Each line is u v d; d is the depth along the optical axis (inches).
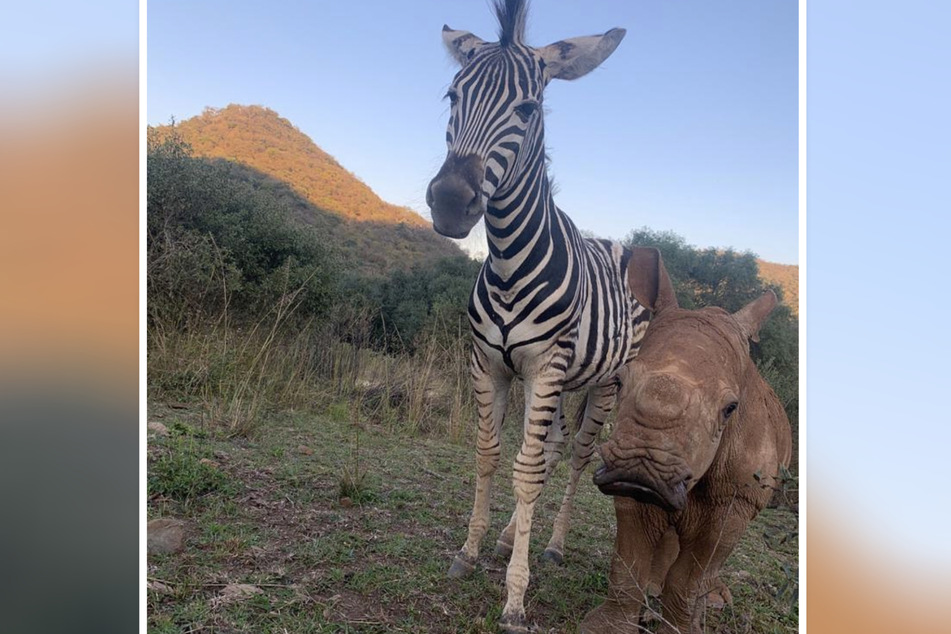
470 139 49.3
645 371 39.3
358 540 57.7
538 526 72.6
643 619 49.4
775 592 59.7
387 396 109.7
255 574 49.5
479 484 55.6
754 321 47.8
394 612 48.0
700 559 45.9
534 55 53.2
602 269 64.7
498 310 51.9
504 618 48.2
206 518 57.2
